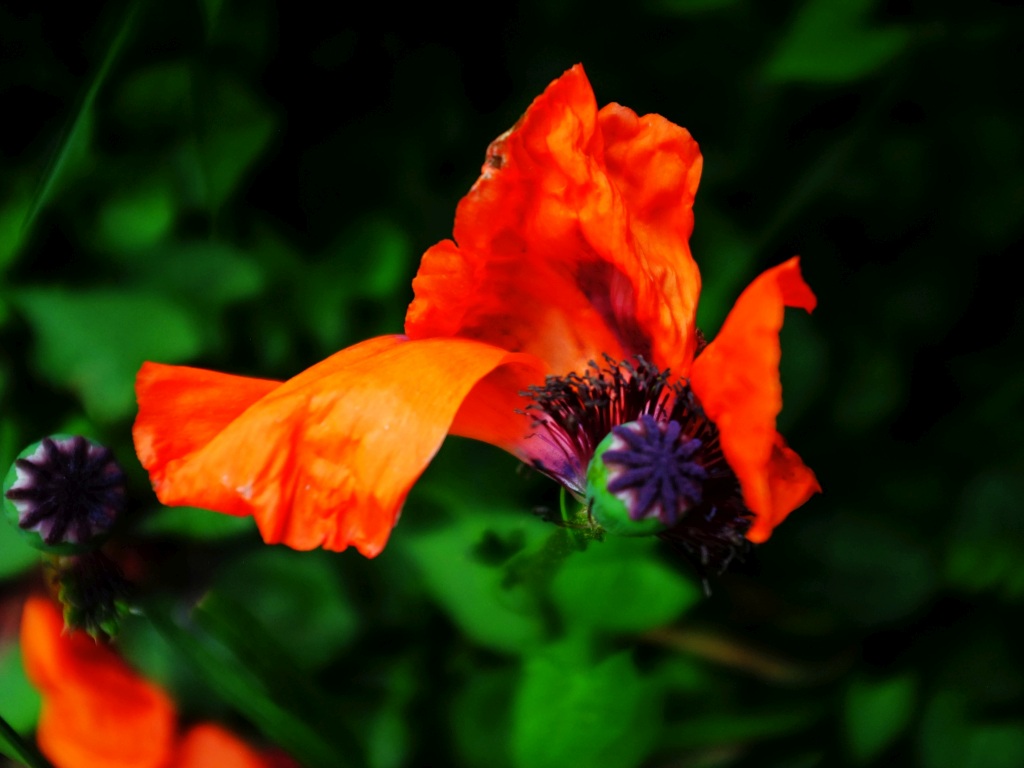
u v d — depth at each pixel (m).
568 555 0.48
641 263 0.47
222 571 0.53
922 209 0.60
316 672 0.53
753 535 0.44
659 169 0.47
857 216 0.60
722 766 0.53
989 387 0.60
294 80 0.60
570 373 0.48
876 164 0.60
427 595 0.53
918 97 0.60
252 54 0.58
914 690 0.54
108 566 0.52
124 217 0.57
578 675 0.48
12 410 0.56
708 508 0.47
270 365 0.57
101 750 0.52
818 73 0.55
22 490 0.51
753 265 0.58
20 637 0.53
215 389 0.47
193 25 0.57
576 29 0.60
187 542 0.53
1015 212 0.59
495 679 0.51
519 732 0.48
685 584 0.49
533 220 0.47
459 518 0.52
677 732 0.52
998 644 0.55
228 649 0.51
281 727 0.51
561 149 0.46
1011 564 0.55
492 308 0.48
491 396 0.48
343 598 0.53
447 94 0.60
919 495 0.57
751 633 0.55
